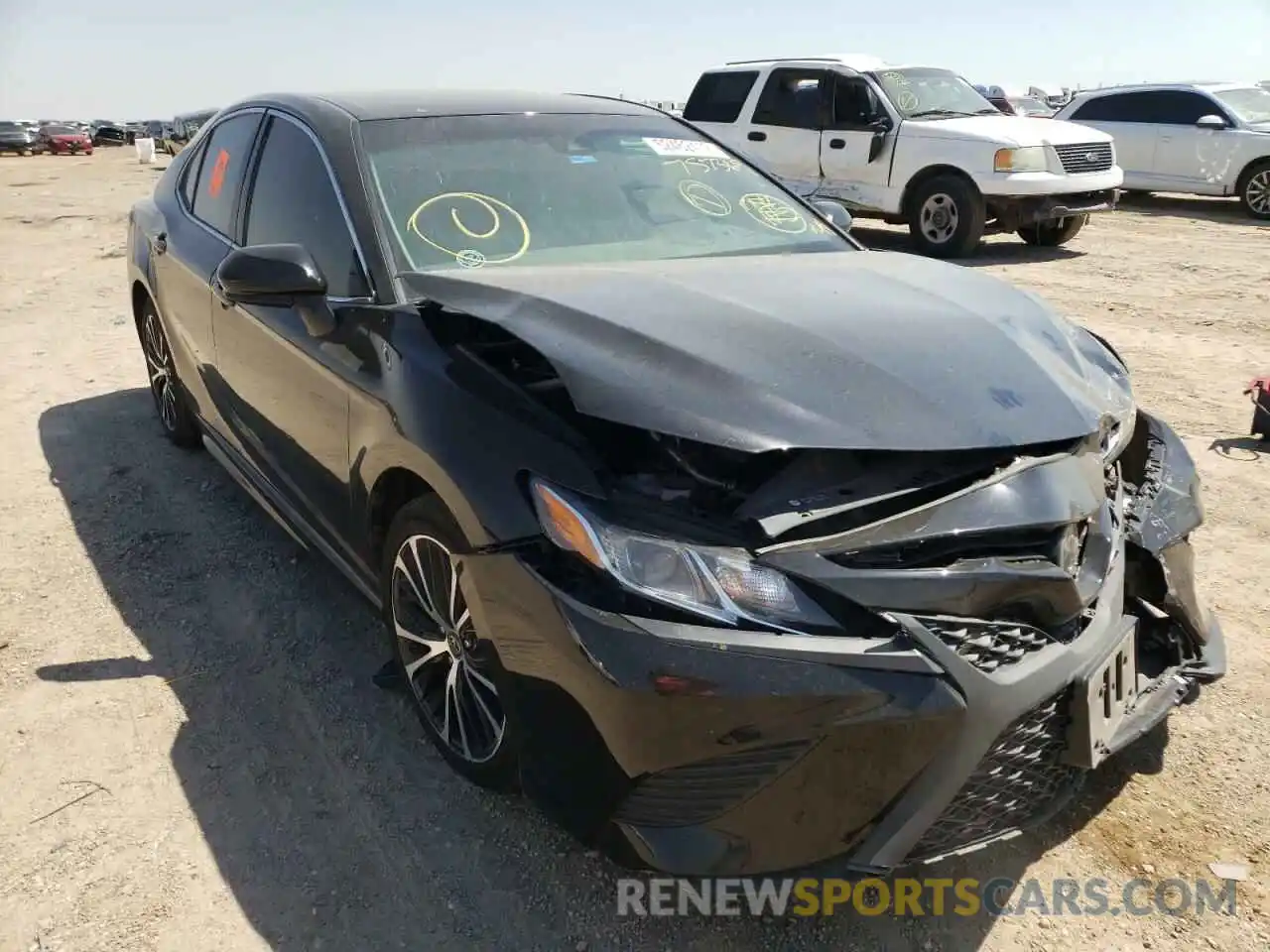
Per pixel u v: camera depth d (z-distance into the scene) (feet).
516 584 7.13
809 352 7.40
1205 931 7.53
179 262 13.89
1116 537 7.91
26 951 7.32
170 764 9.33
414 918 7.68
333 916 7.68
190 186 14.87
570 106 12.62
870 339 7.70
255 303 9.73
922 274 9.78
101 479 15.75
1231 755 9.34
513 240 10.22
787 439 6.62
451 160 10.82
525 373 8.22
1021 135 35.94
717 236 11.19
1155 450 9.60
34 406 19.38
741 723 6.32
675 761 6.49
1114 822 8.61
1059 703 7.09
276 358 10.82
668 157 12.23
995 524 6.79
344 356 9.40
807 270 9.64
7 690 10.38
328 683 10.58
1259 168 45.55
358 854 8.30
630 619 6.57
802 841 6.63
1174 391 20.01
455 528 7.87
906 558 6.71
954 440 6.85
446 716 8.83
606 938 7.54
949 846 7.02
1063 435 7.21
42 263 36.94
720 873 6.68
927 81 40.40
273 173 11.89
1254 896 7.82
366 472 9.02
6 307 28.53
